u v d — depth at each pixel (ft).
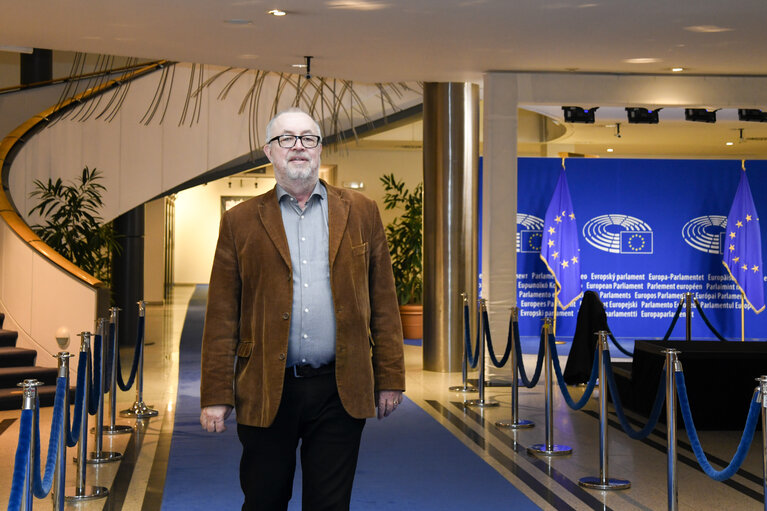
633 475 17.78
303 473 9.36
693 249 42.37
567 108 31.81
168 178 37.88
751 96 30.96
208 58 28.35
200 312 58.18
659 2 21.07
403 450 19.97
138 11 22.11
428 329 33.01
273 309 9.16
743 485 17.03
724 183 42.34
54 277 27.07
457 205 32.45
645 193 42.24
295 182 9.25
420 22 23.22
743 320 41.81
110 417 21.79
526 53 27.20
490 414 24.62
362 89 36.58
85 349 15.31
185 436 21.30
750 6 21.40
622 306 42.37
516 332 22.82
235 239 9.44
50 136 36.76
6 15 22.66
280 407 9.18
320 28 23.93
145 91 37.83
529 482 17.08
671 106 31.07
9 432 21.58
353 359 9.21
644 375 24.38
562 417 24.34
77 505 15.37
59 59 56.18
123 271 40.55
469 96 32.50
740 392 22.76
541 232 41.55
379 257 9.73
